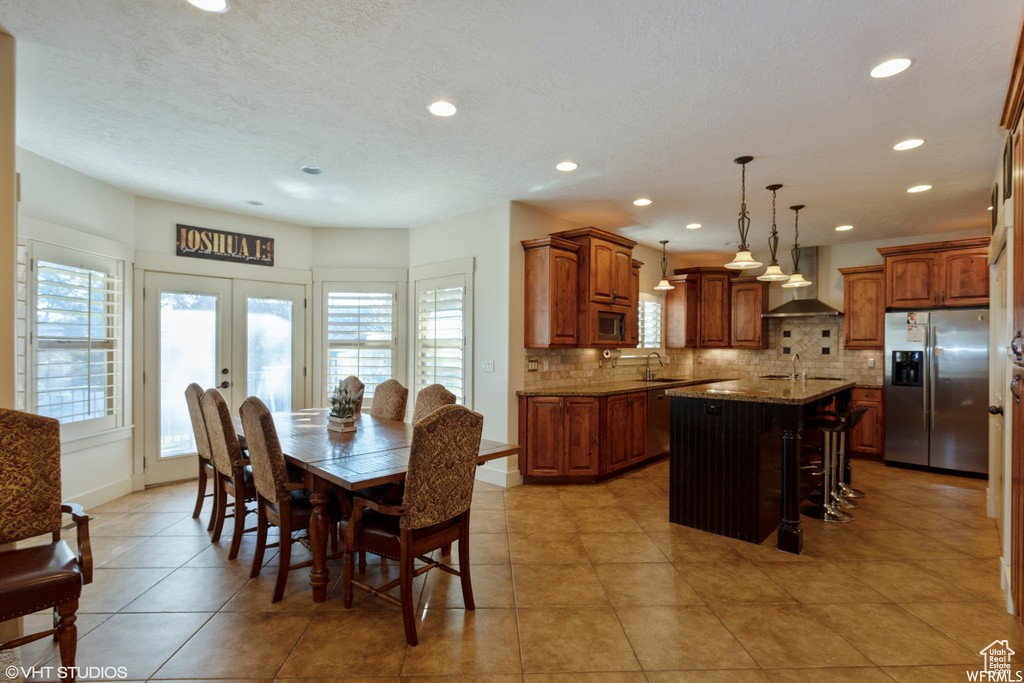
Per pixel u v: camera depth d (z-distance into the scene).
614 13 1.85
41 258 3.27
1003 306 2.81
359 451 2.56
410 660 1.93
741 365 6.80
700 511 3.33
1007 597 2.30
